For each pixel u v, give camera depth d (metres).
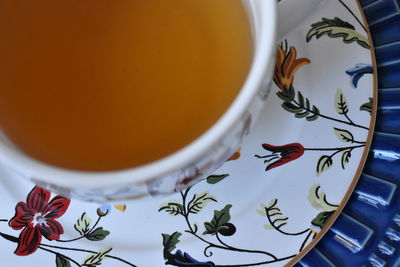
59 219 0.19
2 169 0.19
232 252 0.18
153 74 0.18
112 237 0.19
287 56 0.21
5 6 0.20
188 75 0.18
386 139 0.19
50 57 0.19
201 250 0.18
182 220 0.19
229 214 0.19
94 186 0.14
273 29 0.15
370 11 0.21
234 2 0.19
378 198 0.19
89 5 0.20
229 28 0.19
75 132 0.18
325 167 0.19
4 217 0.19
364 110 0.20
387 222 0.18
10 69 0.19
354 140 0.19
